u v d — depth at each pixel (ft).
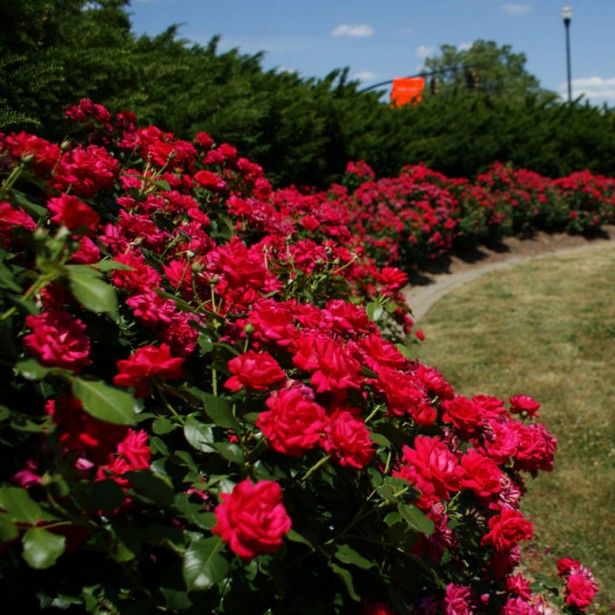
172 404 6.06
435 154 42.22
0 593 4.21
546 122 52.90
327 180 34.76
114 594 4.47
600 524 13.15
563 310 27.50
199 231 8.78
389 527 5.19
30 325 3.97
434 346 23.38
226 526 3.68
